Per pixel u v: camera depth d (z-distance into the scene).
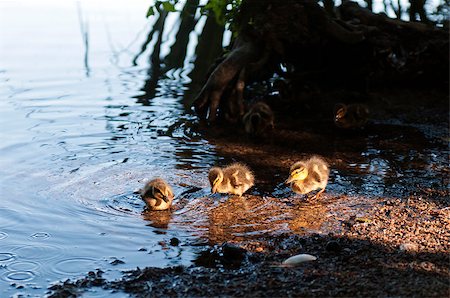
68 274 7.35
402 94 15.50
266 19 14.17
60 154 11.30
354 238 8.20
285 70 16.09
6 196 9.48
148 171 10.61
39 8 24.30
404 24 15.64
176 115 13.84
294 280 7.15
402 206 9.28
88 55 18.75
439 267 7.37
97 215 8.91
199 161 11.17
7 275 7.31
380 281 7.06
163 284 7.11
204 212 9.09
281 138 12.55
